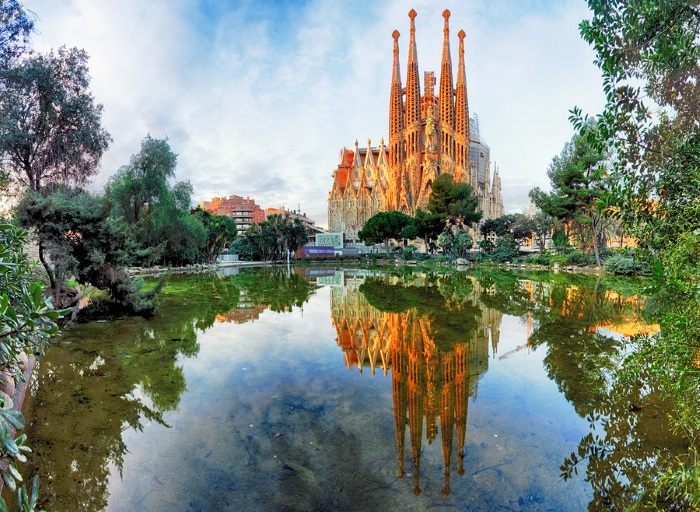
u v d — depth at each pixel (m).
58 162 15.92
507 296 14.84
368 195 90.94
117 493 3.15
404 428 4.29
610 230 31.33
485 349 7.41
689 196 2.86
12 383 4.50
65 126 16.00
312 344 7.94
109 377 5.90
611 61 3.05
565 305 12.32
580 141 28.22
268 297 15.36
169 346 7.71
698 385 2.60
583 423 4.34
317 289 18.33
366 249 67.69
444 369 6.30
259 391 5.38
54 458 3.68
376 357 6.99
